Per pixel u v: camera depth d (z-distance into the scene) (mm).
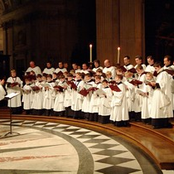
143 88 9234
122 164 6648
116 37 14102
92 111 11031
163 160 6285
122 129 9469
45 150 7992
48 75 12969
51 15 20797
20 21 23344
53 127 11070
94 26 21281
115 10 14062
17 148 8250
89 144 8430
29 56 22391
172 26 15375
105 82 10562
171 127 8734
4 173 6324
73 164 6785
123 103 9773
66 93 12273
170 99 8555
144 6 13875
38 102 13180
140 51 13797
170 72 8391
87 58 20688
